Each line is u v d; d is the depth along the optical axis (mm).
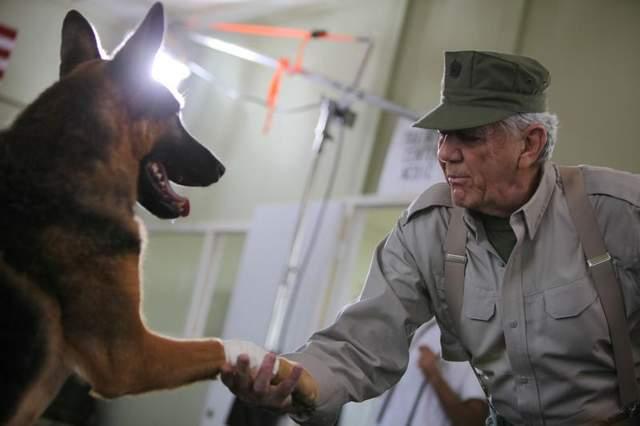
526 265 2367
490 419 2588
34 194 2062
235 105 7906
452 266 2451
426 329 4414
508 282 2367
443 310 2531
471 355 2516
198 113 8281
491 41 5691
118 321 2070
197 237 8148
